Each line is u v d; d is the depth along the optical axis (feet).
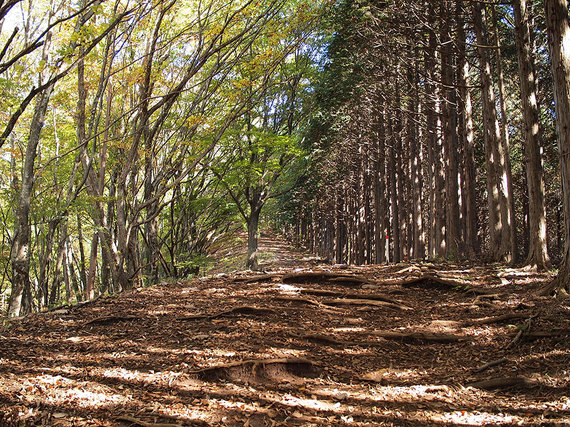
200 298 33.30
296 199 129.59
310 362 19.88
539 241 35.86
